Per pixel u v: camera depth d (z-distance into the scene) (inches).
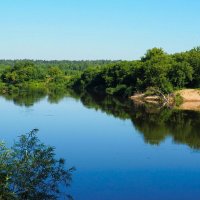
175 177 1212.5
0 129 1989.4
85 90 5270.7
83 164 1338.6
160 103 3314.5
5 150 621.0
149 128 2023.9
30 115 2512.3
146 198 1043.9
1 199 549.0
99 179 1184.2
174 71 3609.7
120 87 4185.5
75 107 3024.1
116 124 2162.9
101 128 2037.4
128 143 1670.8
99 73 5123.0
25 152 629.3
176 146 1606.8
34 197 608.4
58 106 3085.6
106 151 1526.8
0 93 4537.4
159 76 3518.7
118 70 4392.2
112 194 1064.2
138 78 3774.6
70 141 1711.4
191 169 1294.3
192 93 3501.5
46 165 625.3
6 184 558.3
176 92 3499.0
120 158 1421.0
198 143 1659.7
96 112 2704.2
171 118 2373.3
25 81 5718.5
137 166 1321.4
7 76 5580.7
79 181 1160.2
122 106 3100.4
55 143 1665.8
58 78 6092.5
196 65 3666.3
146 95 3695.9
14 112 2655.0
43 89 5398.6
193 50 4133.9
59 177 639.8
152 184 1151.0
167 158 1423.5
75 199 1018.1
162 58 3789.4
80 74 5920.3
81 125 2135.8
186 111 2736.2
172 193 1080.2
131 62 4441.4
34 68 5935.0
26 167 613.3
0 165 591.8
